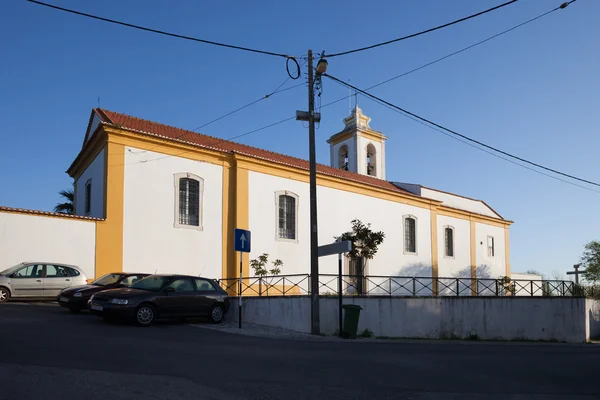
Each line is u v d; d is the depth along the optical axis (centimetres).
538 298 2048
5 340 947
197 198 2173
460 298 1900
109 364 798
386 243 3036
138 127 2130
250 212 2327
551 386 828
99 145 2039
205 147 2183
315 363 923
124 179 1947
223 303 1520
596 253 3028
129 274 1619
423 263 3291
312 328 1497
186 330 1311
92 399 623
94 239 1850
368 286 2852
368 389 746
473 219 3847
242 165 2317
